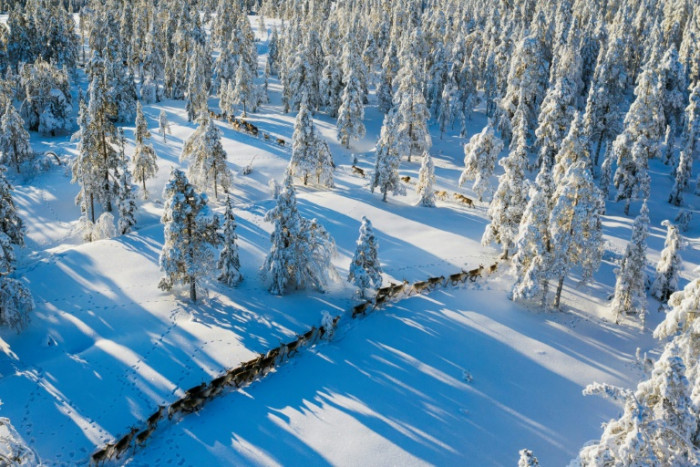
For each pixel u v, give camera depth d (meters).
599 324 29.75
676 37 99.94
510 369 25.61
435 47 85.31
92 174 42.06
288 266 31.12
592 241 29.12
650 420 13.77
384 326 28.75
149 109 82.69
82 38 124.00
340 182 53.91
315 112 79.06
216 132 47.09
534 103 66.69
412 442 20.88
